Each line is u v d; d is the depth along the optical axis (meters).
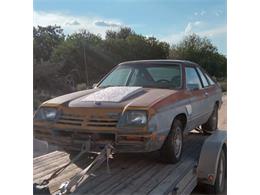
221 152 4.44
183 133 4.68
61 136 4.13
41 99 10.81
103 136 3.93
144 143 3.85
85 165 4.18
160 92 4.44
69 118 4.08
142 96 4.23
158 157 4.32
